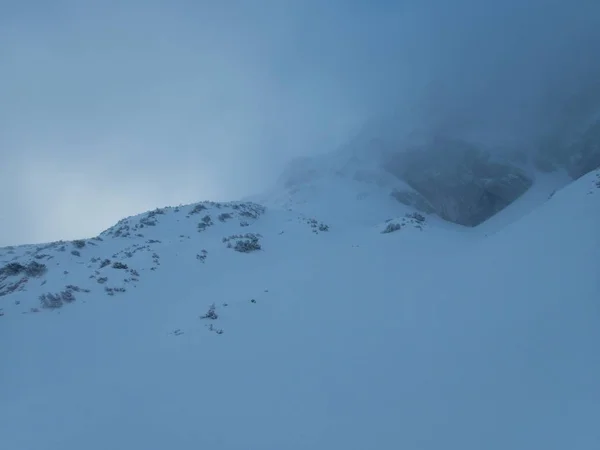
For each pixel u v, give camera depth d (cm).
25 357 1245
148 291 1905
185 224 3666
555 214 1770
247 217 3975
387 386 902
